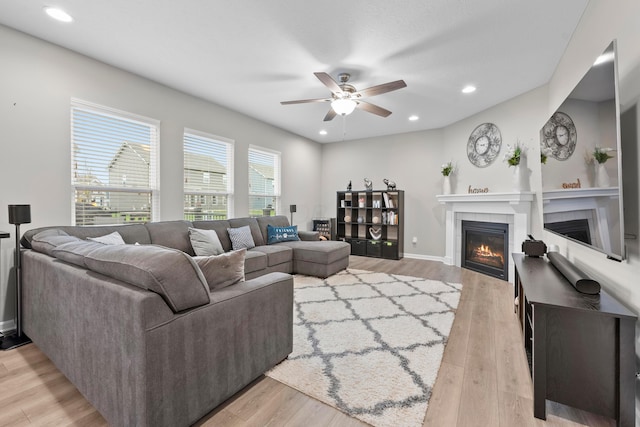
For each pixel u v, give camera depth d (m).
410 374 1.74
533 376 1.42
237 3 2.06
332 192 6.65
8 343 2.10
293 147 5.84
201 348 1.31
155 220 3.45
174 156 3.62
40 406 1.46
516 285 2.84
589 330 1.37
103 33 2.44
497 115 4.06
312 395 1.55
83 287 1.37
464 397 1.54
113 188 3.08
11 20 2.27
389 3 2.04
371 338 2.21
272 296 1.73
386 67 2.98
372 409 1.44
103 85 2.93
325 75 2.51
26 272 2.03
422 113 4.48
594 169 1.62
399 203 5.44
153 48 2.67
